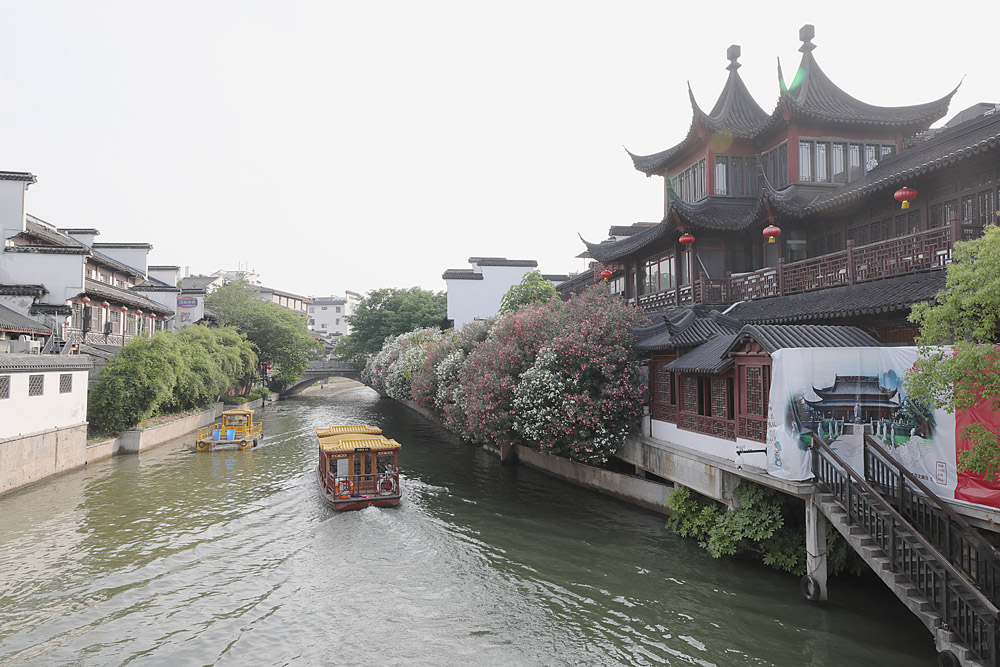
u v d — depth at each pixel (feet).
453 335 106.42
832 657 29.71
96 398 85.97
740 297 62.90
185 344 116.47
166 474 76.07
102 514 58.03
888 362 33.65
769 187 60.23
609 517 54.70
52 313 86.89
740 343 40.68
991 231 24.29
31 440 66.95
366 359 201.98
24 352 75.92
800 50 71.72
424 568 43.96
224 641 33.83
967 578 27.37
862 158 67.77
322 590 40.50
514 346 65.26
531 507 59.26
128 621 36.35
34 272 88.28
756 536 39.14
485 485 69.46
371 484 60.75
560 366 58.39
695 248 66.90
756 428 39.40
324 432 77.05
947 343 31.83
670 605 36.29
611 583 40.22
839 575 37.99
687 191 79.15
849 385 34.04
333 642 33.55
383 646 33.01
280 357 183.32
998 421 27.55
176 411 112.16
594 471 63.87
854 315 42.50
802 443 33.94
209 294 198.90
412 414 149.18
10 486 63.57
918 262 42.11
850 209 57.77
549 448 59.31
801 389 34.09
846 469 31.09
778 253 64.59
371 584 41.32
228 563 45.52
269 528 54.03
